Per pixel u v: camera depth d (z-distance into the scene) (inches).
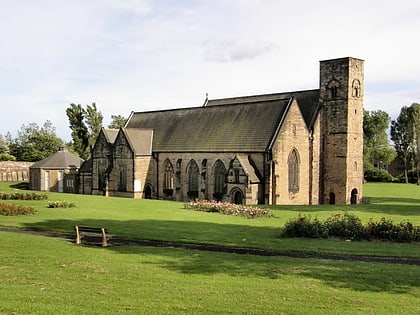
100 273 946.7
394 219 2018.9
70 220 1813.5
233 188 2871.6
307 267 1056.8
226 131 3186.5
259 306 734.5
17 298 745.0
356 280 928.9
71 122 5880.9
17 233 1503.4
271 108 3070.9
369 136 6825.8
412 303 770.8
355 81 3198.8
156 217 1980.8
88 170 3878.0
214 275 960.9
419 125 6245.1
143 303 737.6
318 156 3221.0
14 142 6373.0
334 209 2493.8
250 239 1453.0
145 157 3526.1
